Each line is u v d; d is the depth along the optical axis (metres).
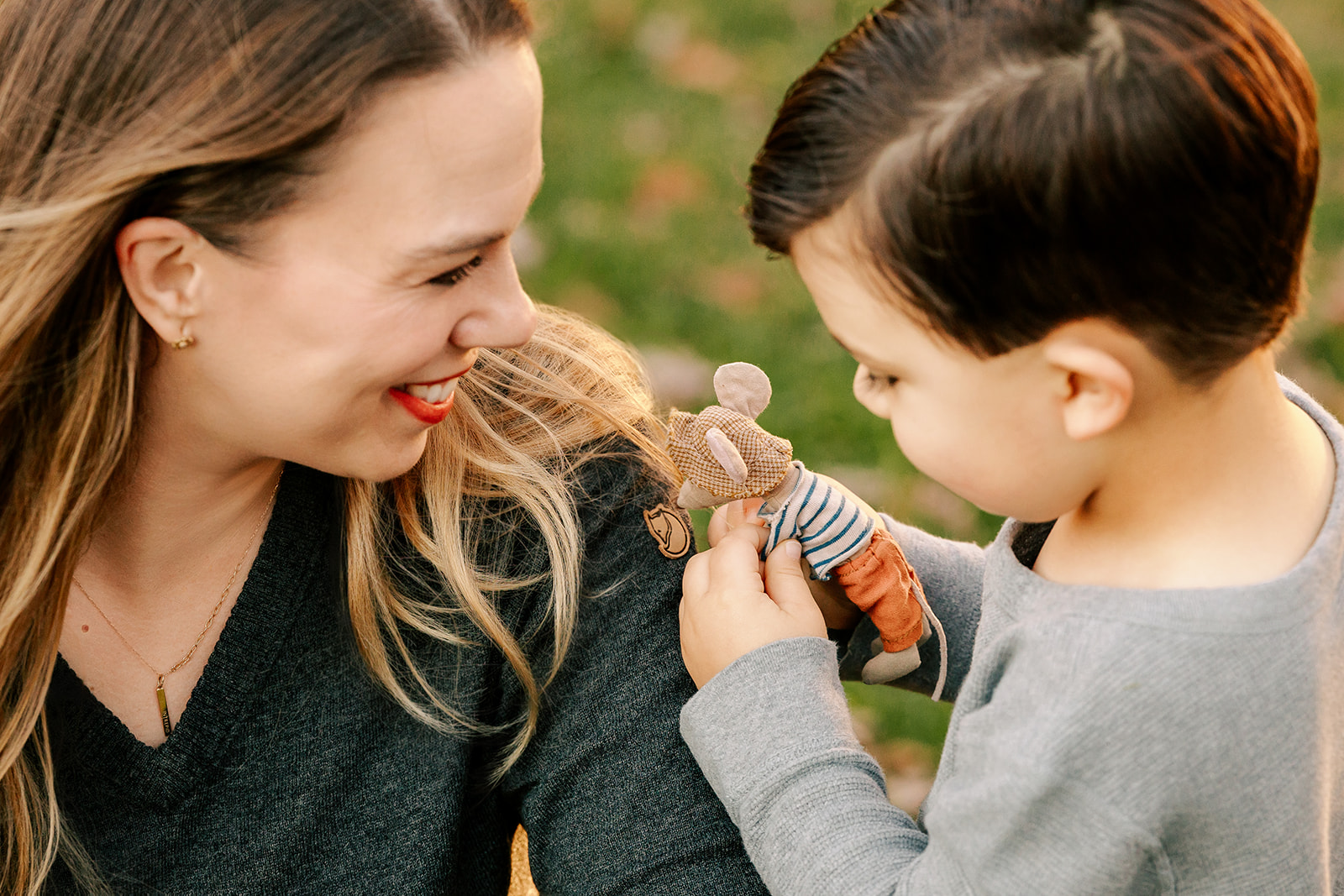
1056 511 1.07
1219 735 0.94
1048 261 0.93
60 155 0.97
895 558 1.25
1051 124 0.91
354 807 1.22
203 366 1.05
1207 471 1.01
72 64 0.96
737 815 1.14
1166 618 0.95
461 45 0.96
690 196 3.87
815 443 2.99
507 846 1.35
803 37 4.80
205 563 1.21
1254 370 1.01
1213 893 0.98
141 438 1.12
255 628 1.20
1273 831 0.96
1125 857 0.94
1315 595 0.96
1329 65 4.58
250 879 1.20
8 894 1.19
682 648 1.24
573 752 1.25
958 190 0.94
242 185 0.95
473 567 1.24
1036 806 0.95
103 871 1.19
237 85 0.94
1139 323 0.94
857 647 1.33
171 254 0.99
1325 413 1.10
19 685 1.13
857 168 0.99
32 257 0.98
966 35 0.97
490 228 1.01
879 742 2.50
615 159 4.00
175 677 1.22
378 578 1.22
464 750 1.24
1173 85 0.89
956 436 1.04
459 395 1.28
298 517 1.21
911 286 0.99
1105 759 0.94
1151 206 0.90
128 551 1.19
